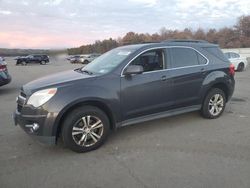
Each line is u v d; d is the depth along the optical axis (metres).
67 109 4.54
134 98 5.20
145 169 4.07
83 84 4.74
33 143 5.17
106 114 5.02
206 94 6.28
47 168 4.18
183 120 6.39
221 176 3.82
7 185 3.71
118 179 3.81
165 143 5.05
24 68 31.52
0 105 8.55
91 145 4.76
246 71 20.94
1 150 4.87
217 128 5.85
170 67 5.69
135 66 5.02
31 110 4.49
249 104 8.10
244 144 4.96
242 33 73.81
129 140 5.23
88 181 3.78
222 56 6.66
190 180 3.73
